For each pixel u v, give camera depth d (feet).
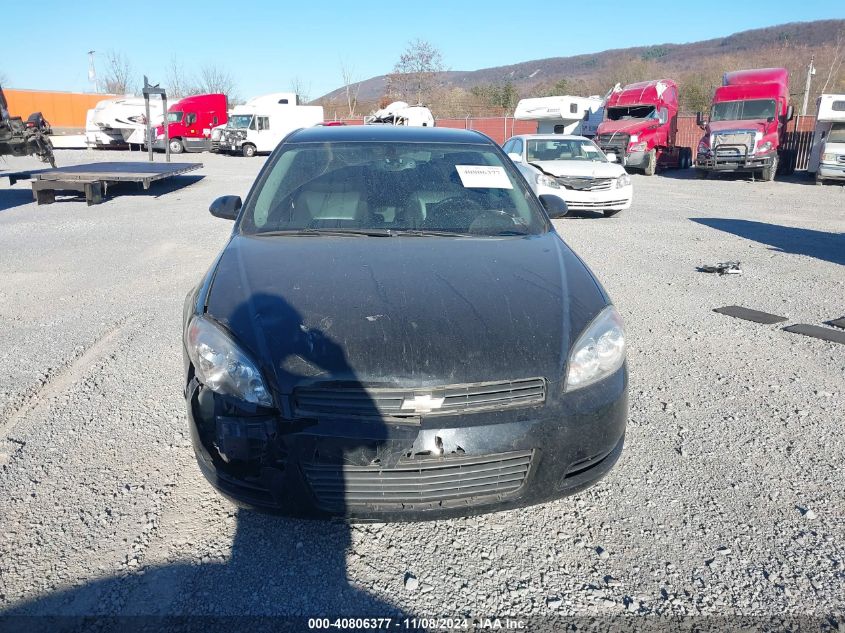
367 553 9.09
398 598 8.26
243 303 9.24
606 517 9.91
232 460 8.45
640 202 51.03
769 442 12.12
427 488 8.18
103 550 9.07
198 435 8.79
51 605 8.09
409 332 8.57
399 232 11.90
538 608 8.11
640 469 11.21
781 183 68.54
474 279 9.91
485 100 178.19
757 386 14.69
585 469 8.87
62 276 24.70
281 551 9.10
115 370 15.39
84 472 11.01
